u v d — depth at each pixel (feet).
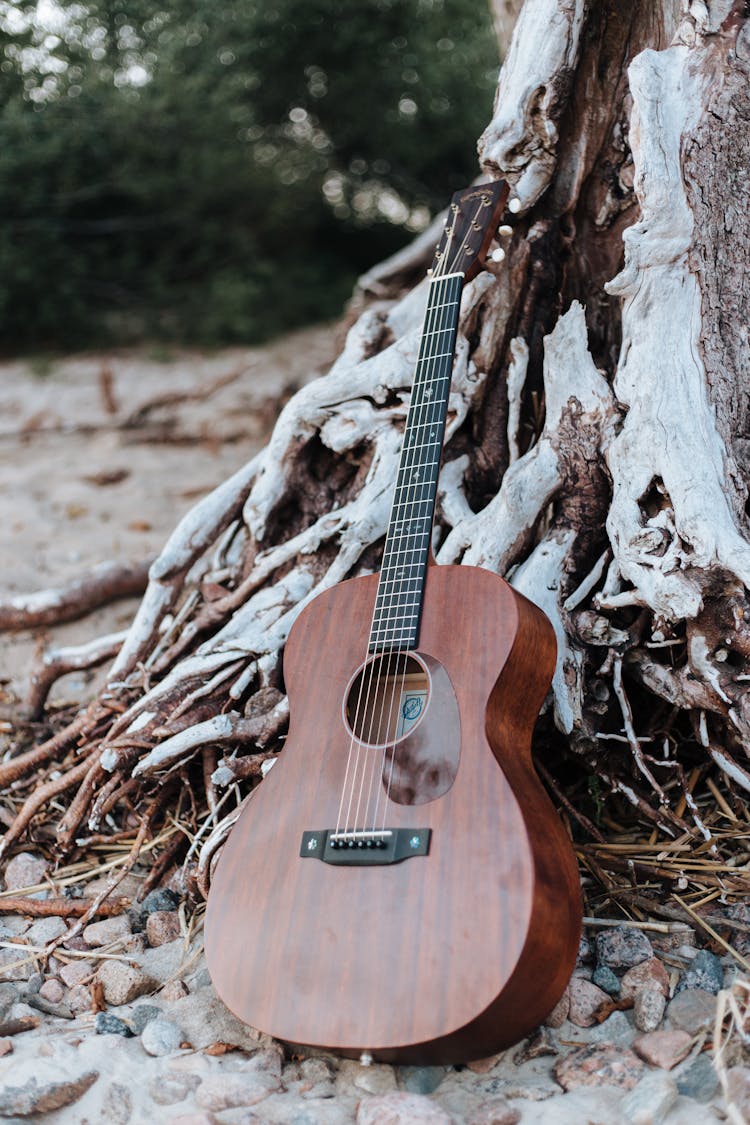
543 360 9.62
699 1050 6.46
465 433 9.92
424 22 29.35
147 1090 6.48
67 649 11.16
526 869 6.10
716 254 8.51
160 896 8.48
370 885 6.43
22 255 26.02
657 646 8.27
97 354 26.81
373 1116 5.99
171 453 19.11
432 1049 6.04
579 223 9.73
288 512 10.33
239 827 7.08
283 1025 6.24
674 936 7.57
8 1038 6.93
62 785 9.15
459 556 9.10
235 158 27.45
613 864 8.18
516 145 9.16
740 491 8.28
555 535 8.93
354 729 7.31
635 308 8.59
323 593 7.86
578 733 8.32
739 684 7.81
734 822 8.46
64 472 18.19
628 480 8.41
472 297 9.55
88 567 14.38
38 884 8.87
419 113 30.35
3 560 14.58
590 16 9.12
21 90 24.12
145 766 8.63
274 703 8.97
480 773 6.50
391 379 9.71
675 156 8.32
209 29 25.91
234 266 29.17
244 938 6.62
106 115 25.22
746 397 8.61
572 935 6.43
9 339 27.43
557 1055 6.61
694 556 7.89
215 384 22.17
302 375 23.49
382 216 32.63
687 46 8.49
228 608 9.93
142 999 7.45
